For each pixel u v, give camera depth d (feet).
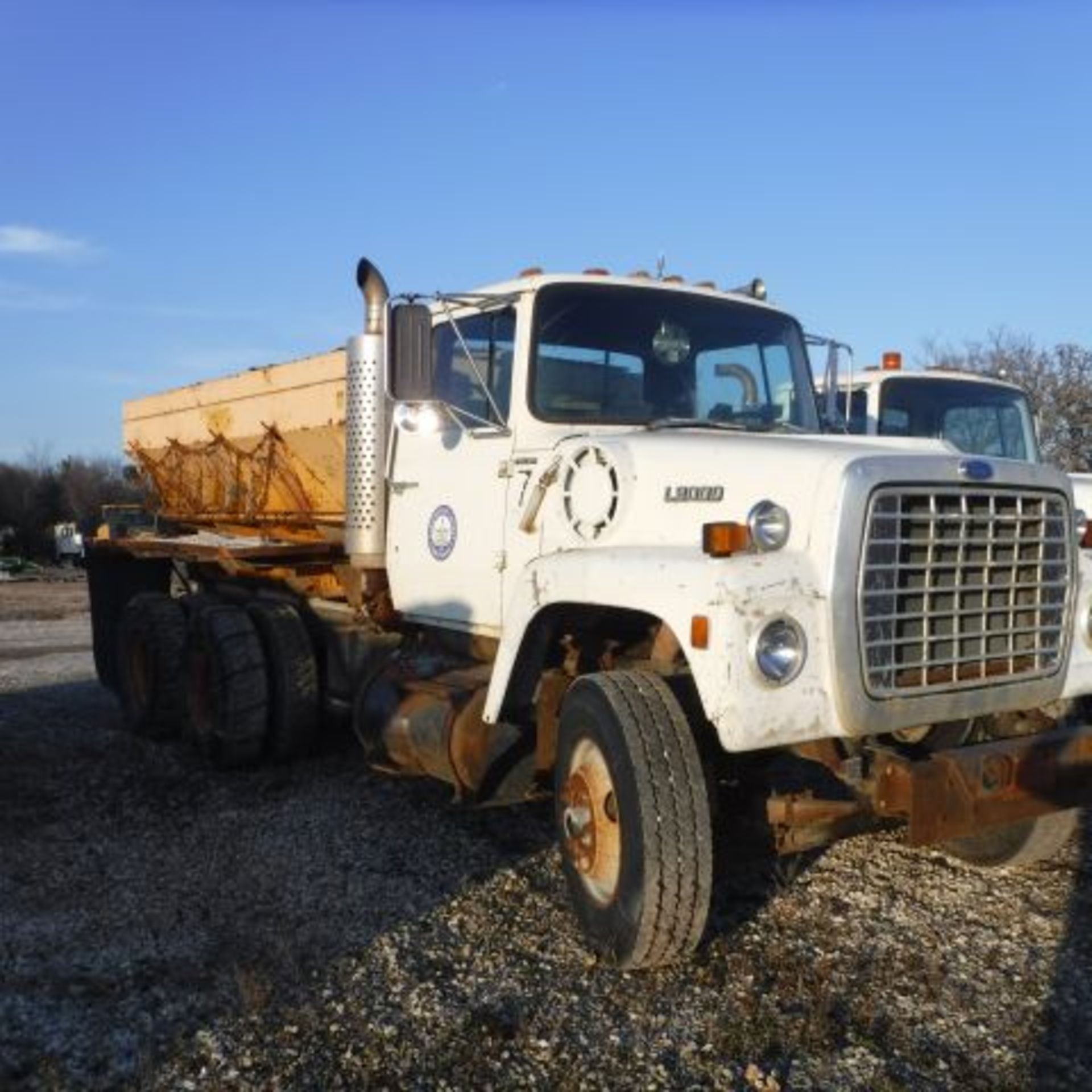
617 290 17.83
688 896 13.07
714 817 14.35
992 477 13.75
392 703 18.58
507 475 17.13
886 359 32.09
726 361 18.51
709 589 12.67
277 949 14.48
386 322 16.80
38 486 157.99
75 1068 11.70
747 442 14.65
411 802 20.86
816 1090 11.30
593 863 14.05
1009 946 14.62
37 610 69.10
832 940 14.75
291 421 24.22
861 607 12.83
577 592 14.52
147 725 26.48
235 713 23.04
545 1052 12.00
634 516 14.87
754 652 12.46
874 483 12.92
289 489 25.52
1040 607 14.28
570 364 17.25
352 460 20.61
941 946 14.61
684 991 13.29
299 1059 11.84
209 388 28.35
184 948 14.60
